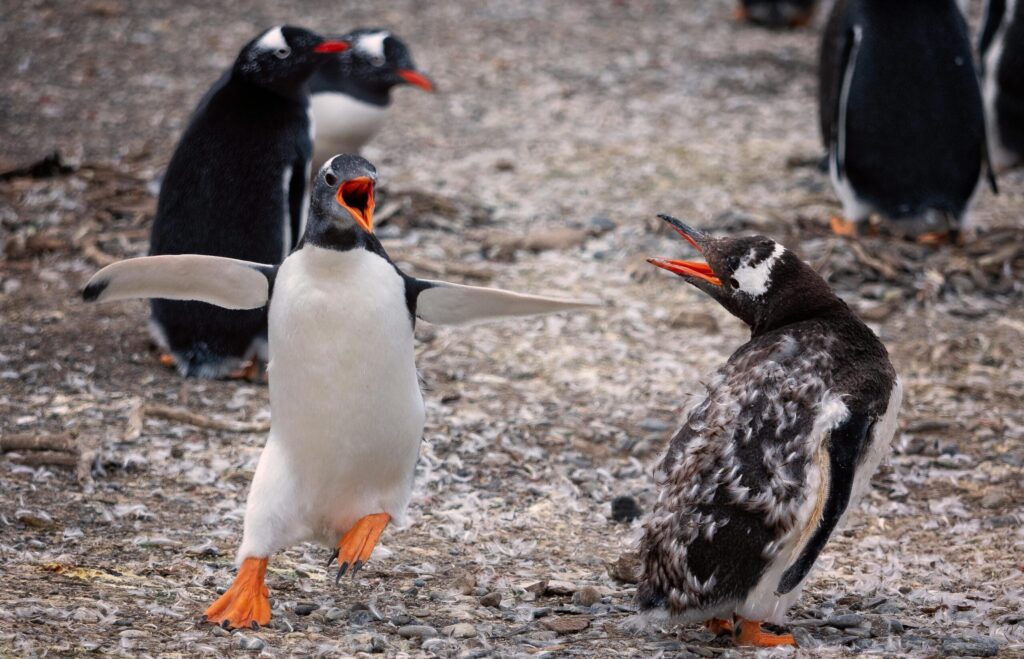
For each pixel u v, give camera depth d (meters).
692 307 15.11
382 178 19.72
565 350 13.91
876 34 16.00
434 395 12.53
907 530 10.12
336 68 17.03
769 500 6.87
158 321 12.45
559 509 10.38
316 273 7.39
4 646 6.76
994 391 13.10
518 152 21.53
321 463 7.67
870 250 16.28
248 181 11.96
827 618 8.02
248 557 7.67
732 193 19.22
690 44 29.64
